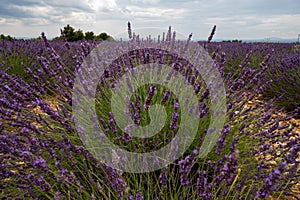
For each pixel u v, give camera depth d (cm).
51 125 229
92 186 169
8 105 204
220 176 146
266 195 115
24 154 161
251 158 202
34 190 180
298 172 182
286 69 484
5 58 521
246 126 222
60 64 247
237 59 639
